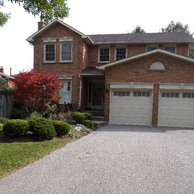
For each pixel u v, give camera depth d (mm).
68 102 13703
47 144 6176
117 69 11273
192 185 3637
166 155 5445
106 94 11477
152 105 10977
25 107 11695
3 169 4125
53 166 4465
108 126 10797
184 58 10352
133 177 3936
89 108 15227
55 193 3248
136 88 11062
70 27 13367
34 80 10133
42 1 7641
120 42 14188
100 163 4715
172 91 10906
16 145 5801
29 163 4609
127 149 6000
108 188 3453
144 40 14391
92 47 15117
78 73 13602
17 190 3324
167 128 10422
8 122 6660
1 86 12312
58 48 13914
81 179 3803
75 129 8695
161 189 3457
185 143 6977
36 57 14273
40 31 13797
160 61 10812
